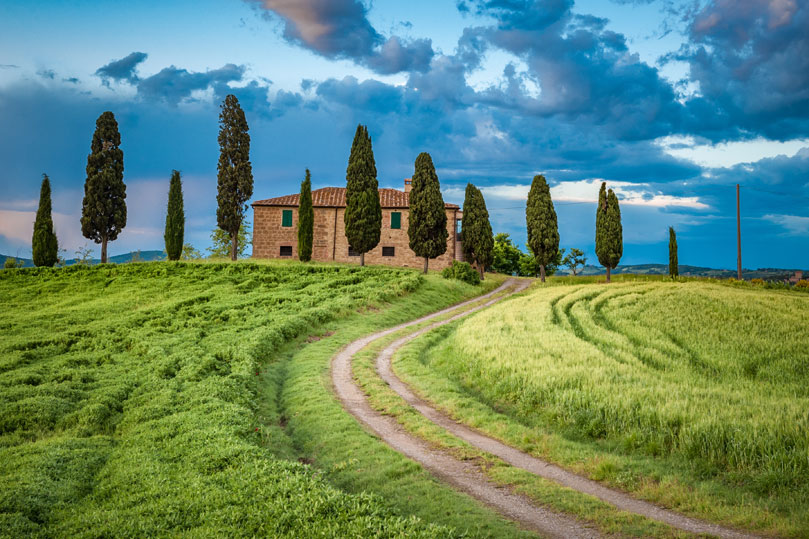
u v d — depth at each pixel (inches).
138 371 879.7
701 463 446.6
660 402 550.6
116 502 410.9
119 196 2332.7
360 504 362.3
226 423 579.5
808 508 353.4
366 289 1699.1
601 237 2341.3
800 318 1075.9
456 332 1179.9
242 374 800.9
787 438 431.5
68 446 553.9
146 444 545.6
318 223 2488.9
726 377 737.6
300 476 415.5
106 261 2292.1
